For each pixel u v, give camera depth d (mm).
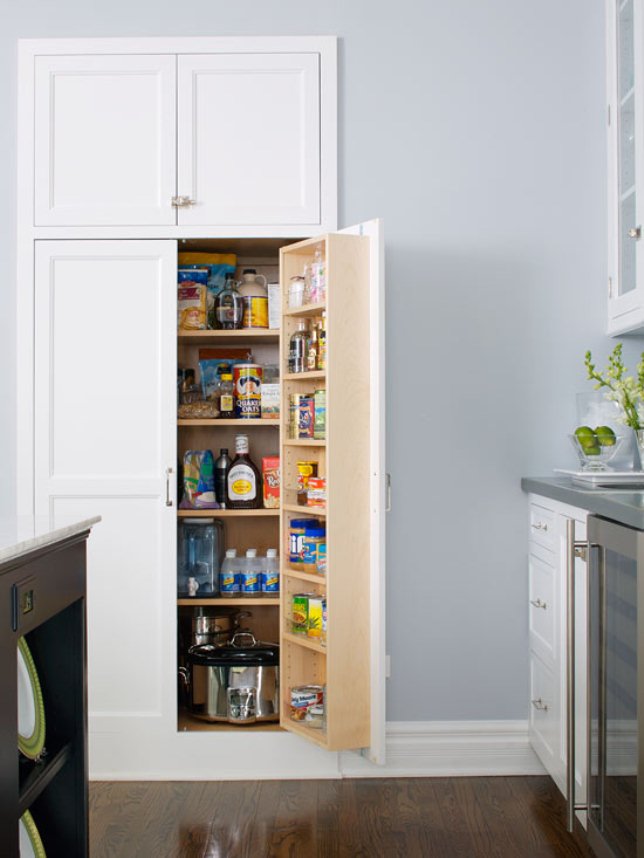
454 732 3176
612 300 3117
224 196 3160
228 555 3340
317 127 3160
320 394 3014
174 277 3152
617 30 3064
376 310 2879
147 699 3137
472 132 3209
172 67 3152
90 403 3160
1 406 3193
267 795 2945
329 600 2908
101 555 3148
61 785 2012
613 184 3107
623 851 1952
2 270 3191
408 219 3205
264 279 3379
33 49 3166
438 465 3207
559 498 2625
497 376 3215
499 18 3213
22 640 1874
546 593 2896
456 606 3203
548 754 2865
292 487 3174
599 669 2150
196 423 3223
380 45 3205
